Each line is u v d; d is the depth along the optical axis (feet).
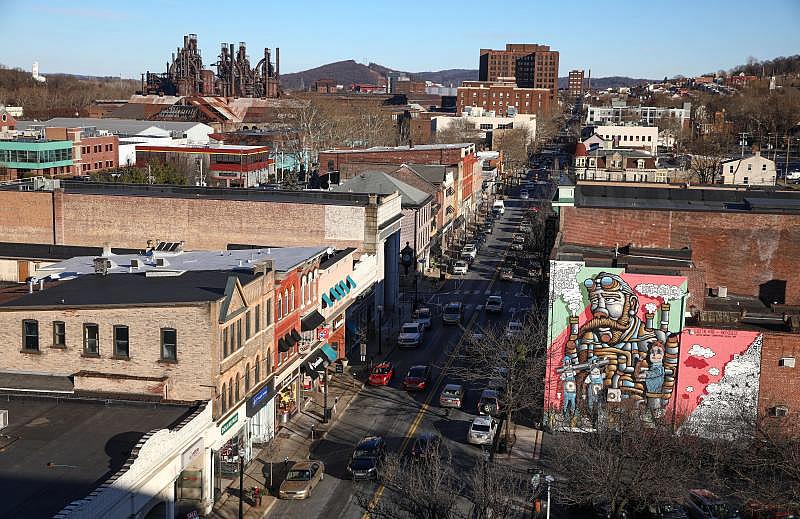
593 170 537.65
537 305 297.33
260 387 191.42
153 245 271.49
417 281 384.68
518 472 185.47
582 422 204.64
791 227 220.64
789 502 152.05
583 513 167.84
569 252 211.61
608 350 202.18
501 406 218.59
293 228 287.48
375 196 289.74
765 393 193.98
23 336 175.83
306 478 176.24
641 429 169.89
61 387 170.91
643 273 200.44
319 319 229.66
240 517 158.10
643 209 229.25
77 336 173.37
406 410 226.38
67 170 581.12
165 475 147.33
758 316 207.62
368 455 184.85
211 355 167.73
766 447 168.96
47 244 292.20
